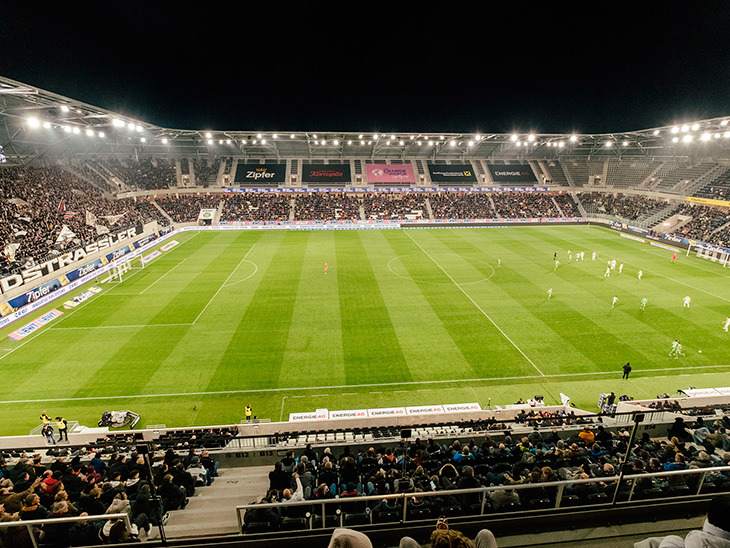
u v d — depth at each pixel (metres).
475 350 25.78
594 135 71.81
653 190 70.12
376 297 34.34
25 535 5.37
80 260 40.22
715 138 60.19
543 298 34.09
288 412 20.25
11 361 24.55
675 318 30.14
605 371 23.62
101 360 24.66
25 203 42.31
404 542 3.92
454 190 78.56
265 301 33.56
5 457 14.48
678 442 11.39
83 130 52.69
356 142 75.56
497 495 6.54
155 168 71.94
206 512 9.02
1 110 41.22
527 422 16.78
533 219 72.56
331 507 8.41
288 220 68.50
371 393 21.72
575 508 5.63
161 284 37.81
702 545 2.94
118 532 5.84
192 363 24.36
